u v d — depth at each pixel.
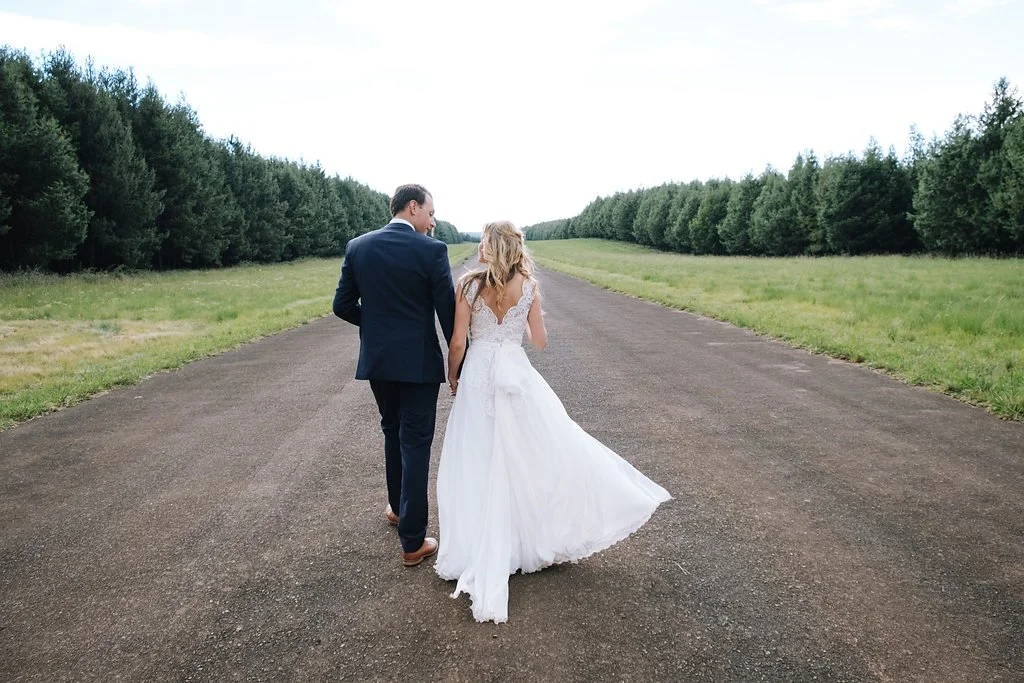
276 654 2.37
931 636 2.38
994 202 31.34
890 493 3.78
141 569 3.06
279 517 3.65
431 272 2.96
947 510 3.52
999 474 4.04
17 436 5.47
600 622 2.54
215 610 2.69
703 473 4.20
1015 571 2.85
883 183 45.09
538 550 2.95
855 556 3.03
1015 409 5.34
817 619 2.51
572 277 29.86
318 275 33.69
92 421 5.92
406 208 3.12
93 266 28.47
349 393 6.85
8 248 24.02
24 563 3.15
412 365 2.95
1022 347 7.83
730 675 2.18
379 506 3.78
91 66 33.34
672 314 13.70
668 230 77.56
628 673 2.20
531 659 2.30
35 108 23.45
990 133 34.31
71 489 4.16
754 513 3.55
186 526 3.55
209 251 38.16
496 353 3.00
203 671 2.27
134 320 13.56
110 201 29.09
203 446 5.05
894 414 5.52
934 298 13.41
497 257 3.01
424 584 2.88
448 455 3.04
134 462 4.70
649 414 5.68
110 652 2.40
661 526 3.42
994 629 2.42
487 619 2.55
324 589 2.84
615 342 9.95
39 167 23.22
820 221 48.12
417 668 2.26
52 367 8.20
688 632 2.45
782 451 4.60
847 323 10.53
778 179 56.72
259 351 10.02
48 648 2.44
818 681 2.14
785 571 2.90
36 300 16.89
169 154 34.44
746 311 12.76
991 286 15.90
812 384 6.75
